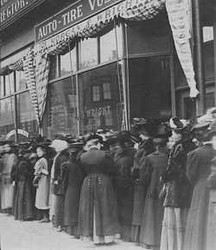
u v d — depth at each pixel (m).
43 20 15.25
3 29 17.56
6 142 12.91
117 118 11.71
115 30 11.66
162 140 7.52
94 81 12.81
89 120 13.11
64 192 9.19
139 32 11.15
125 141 8.47
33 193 11.36
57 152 10.13
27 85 16.31
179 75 10.65
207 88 9.30
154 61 11.07
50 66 15.29
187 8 8.86
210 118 6.62
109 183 8.19
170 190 6.75
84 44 13.29
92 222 8.08
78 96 13.66
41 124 15.83
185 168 6.68
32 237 8.92
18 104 17.73
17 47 17.38
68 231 9.05
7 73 18.61
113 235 8.03
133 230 7.96
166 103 10.95
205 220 5.97
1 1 17.59
